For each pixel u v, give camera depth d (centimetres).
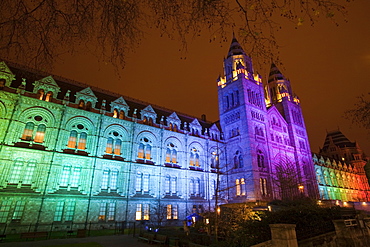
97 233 3722
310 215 1911
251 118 6606
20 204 3669
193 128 6662
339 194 10038
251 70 7644
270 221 1755
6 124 3866
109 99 5550
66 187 4144
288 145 7562
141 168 5153
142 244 2702
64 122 4428
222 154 6838
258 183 5891
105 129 4916
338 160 12350
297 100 8919
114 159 4803
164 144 5756
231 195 6316
